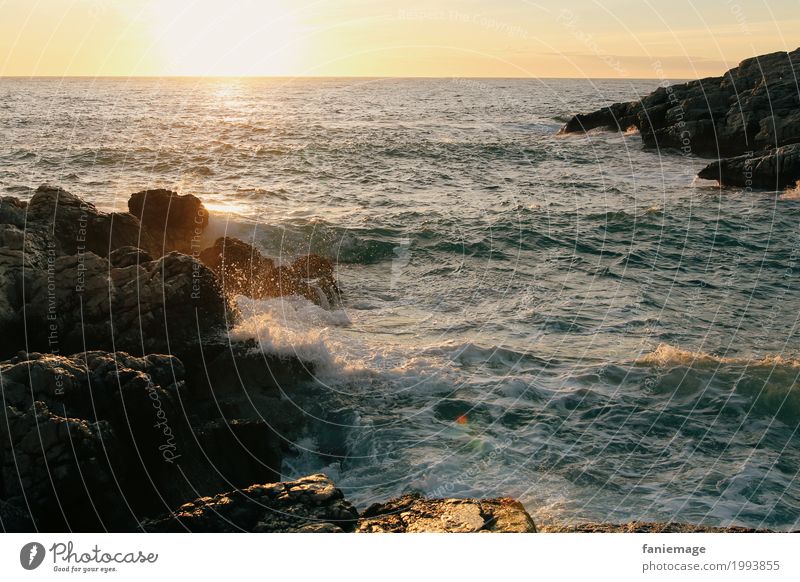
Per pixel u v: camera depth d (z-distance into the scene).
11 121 50.84
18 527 5.50
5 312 8.59
